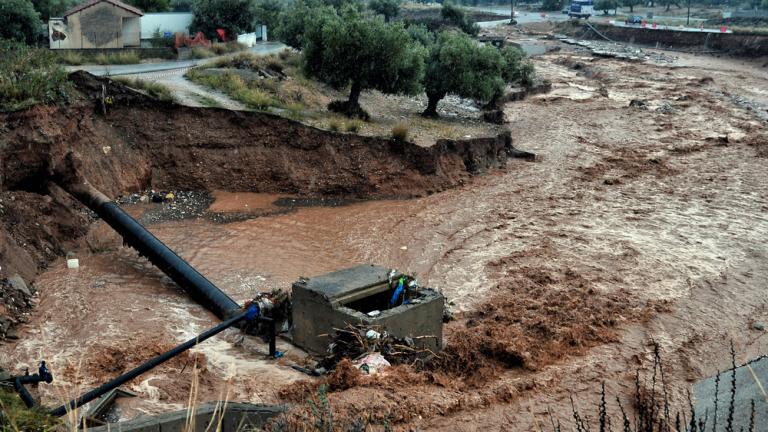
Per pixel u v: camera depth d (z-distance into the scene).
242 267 22.55
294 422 9.39
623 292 21.42
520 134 44.47
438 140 33.34
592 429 13.30
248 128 30.55
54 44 44.34
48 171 23.62
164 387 13.82
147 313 18.44
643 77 71.19
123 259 22.83
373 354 15.12
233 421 10.33
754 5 142.75
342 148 31.12
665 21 128.25
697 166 37.97
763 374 8.44
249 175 30.31
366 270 17.62
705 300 21.11
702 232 27.62
